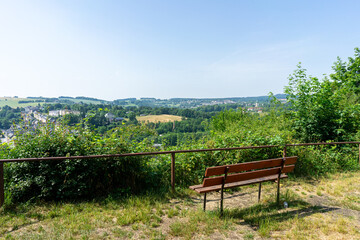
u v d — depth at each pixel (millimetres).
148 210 4500
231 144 7633
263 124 14539
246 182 4871
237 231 3760
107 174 5488
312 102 11242
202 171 6691
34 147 5309
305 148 8094
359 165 8375
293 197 5340
